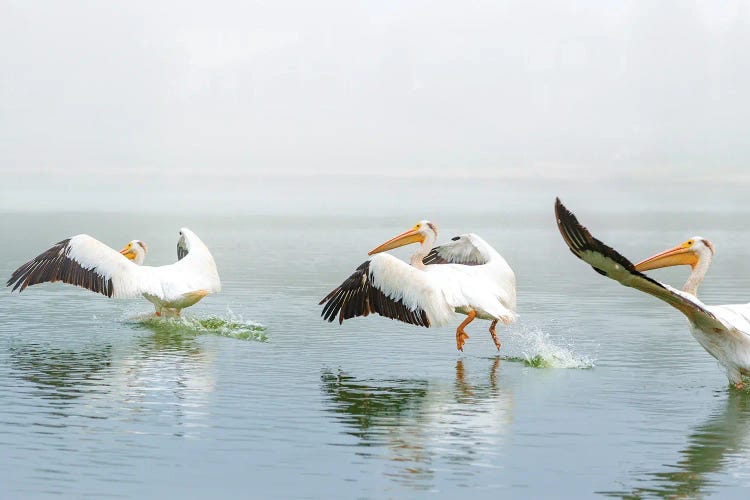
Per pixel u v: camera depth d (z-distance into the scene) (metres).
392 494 7.27
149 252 24.48
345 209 49.06
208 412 9.32
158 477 7.55
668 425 9.05
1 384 10.32
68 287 18.17
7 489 7.27
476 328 14.24
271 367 11.34
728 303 16.88
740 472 7.81
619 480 7.61
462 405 9.70
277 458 8.02
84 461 7.89
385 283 11.31
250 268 21.84
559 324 14.63
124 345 12.57
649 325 14.54
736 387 10.31
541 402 9.85
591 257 8.54
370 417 9.23
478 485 7.47
